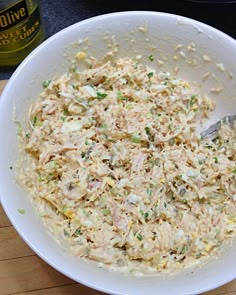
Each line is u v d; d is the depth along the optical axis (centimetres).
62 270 35
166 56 45
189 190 41
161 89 44
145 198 41
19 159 41
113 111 43
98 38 43
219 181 42
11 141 40
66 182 41
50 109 43
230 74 44
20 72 40
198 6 48
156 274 38
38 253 36
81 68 44
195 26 43
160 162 42
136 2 49
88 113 43
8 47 46
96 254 39
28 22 45
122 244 39
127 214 40
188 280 36
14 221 36
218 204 42
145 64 46
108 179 41
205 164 42
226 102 45
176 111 45
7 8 43
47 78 43
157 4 49
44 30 49
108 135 42
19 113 41
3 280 41
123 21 43
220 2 44
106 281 36
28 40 46
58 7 50
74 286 41
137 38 44
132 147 42
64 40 42
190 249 39
